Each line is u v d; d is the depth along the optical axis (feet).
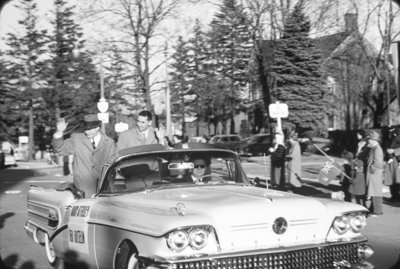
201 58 132.77
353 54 114.52
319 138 127.95
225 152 20.86
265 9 71.31
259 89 141.69
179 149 20.16
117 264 16.47
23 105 188.55
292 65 124.36
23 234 32.60
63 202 21.02
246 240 15.14
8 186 68.64
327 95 143.95
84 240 18.60
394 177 42.04
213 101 165.89
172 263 14.03
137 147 19.77
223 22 90.48
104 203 18.22
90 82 170.19
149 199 17.26
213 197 17.02
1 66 175.83
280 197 17.04
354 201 39.22
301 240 15.87
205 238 14.62
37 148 210.38
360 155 37.76
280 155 49.08
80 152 23.56
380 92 113.09
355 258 16.71
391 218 35.73
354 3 87.40
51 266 23.15
